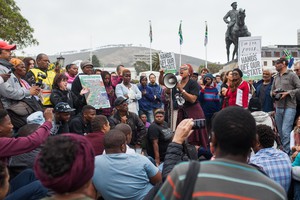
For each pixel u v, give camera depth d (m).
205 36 35.38
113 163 3.79
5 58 5.78
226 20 25.00
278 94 8.02
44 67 7.55
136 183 3.79
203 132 6.05
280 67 8.26
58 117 5.62
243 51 10.37
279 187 1.85
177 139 2.85
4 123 3.82
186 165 1.89
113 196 3.77
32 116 5.15
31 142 3.51
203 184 1.79
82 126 6.51
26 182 3.71
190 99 7.14
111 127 7.06
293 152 6.02
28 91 5.75
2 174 2.68
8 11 28.44
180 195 1.79
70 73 9.52
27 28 29.98
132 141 7.58
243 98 8.05
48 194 3.18
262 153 4.17
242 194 1.76
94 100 7.35
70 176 1.80
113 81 10.16
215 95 9.74
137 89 9.80
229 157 1.94
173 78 7.34
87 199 1.84
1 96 5.52
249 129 1.93
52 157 1.81
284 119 8.17
